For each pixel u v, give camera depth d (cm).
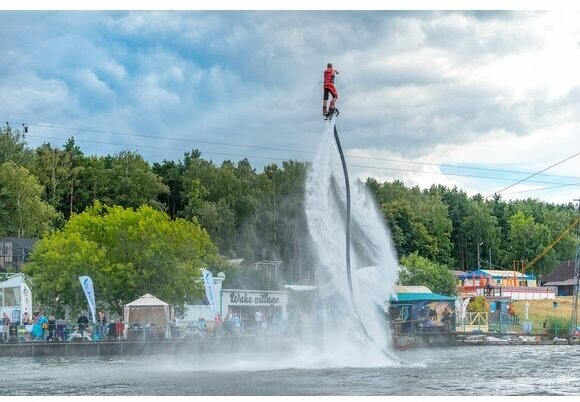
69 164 16912
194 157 19488
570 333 10012
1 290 8119
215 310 7606
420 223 18888
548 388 4019
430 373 4747
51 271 8188
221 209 15775
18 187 14188
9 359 6169
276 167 18700
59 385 4181
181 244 8900
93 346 6569
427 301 9419
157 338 6950
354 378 4381
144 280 8500
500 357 6575
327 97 4478
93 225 8738
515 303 15000
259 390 3866
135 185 16825
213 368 5075
